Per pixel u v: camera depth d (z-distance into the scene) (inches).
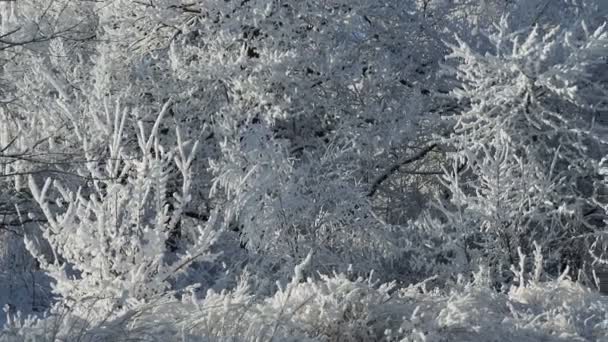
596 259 419.8
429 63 581.6
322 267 412.8
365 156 512.1
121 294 248.7
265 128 436.8
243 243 458.0
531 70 440.1
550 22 571.2
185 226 511.8
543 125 466.9
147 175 264.8
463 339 206.4
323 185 413.1
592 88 494.3
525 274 394.9
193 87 514.9
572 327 239.8
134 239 259.0
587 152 475.5
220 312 199.3
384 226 430.0
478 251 406.6
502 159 446.3
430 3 591.5
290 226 410.0
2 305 369.7
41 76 492.1
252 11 510.0
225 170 420.5
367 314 213.0
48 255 471.2
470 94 458.9
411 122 508.4
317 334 207.6
